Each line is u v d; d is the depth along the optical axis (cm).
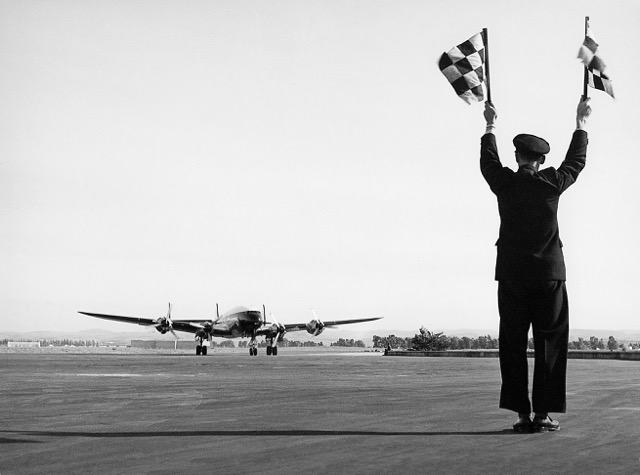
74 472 452
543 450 530
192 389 1212
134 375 1781
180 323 6331
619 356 4550
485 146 745
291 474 441
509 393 668
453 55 756
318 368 2403
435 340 9419
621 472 441
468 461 484
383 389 1197
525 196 700
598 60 744
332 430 652
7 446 559
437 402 938
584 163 732
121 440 591
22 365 2688
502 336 691
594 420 723
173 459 498
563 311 689
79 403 938
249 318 6181
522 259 691
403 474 439
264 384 1354
